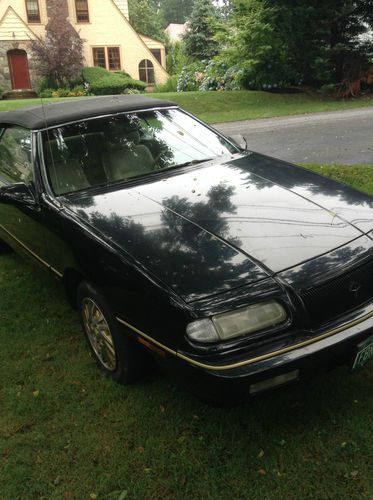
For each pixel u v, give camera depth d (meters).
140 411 2.74
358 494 2.16
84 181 3.37
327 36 16.77
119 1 30.25
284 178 3.20
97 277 2.71
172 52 35.28
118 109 3.84
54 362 3.25
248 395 2.17
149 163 3.54
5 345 3.47
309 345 2.23
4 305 4.02
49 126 3.58
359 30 16.62
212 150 3.79
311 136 9.78
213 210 2.79
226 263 2.37
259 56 17.22
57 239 3.13
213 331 2.17
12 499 2.30
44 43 26.67
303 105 15.69
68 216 3.00
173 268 2.39
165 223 2.72
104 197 3.13
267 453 2.40
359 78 16.89
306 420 2.57
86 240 2.79
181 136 3.83
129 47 29.97
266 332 2.23
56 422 2.73
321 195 2.94
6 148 4.07
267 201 2.86
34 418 2.77
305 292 2.29
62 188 3.32
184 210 2.82
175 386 2.91
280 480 2.26
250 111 15.32
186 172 3.41
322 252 2.45
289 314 2.26
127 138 3.65
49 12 26.95
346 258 2.44
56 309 3.88
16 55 27.33
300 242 2.50
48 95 26.33
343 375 2.87
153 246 2.55
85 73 27.62
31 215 3.46
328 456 2.35
